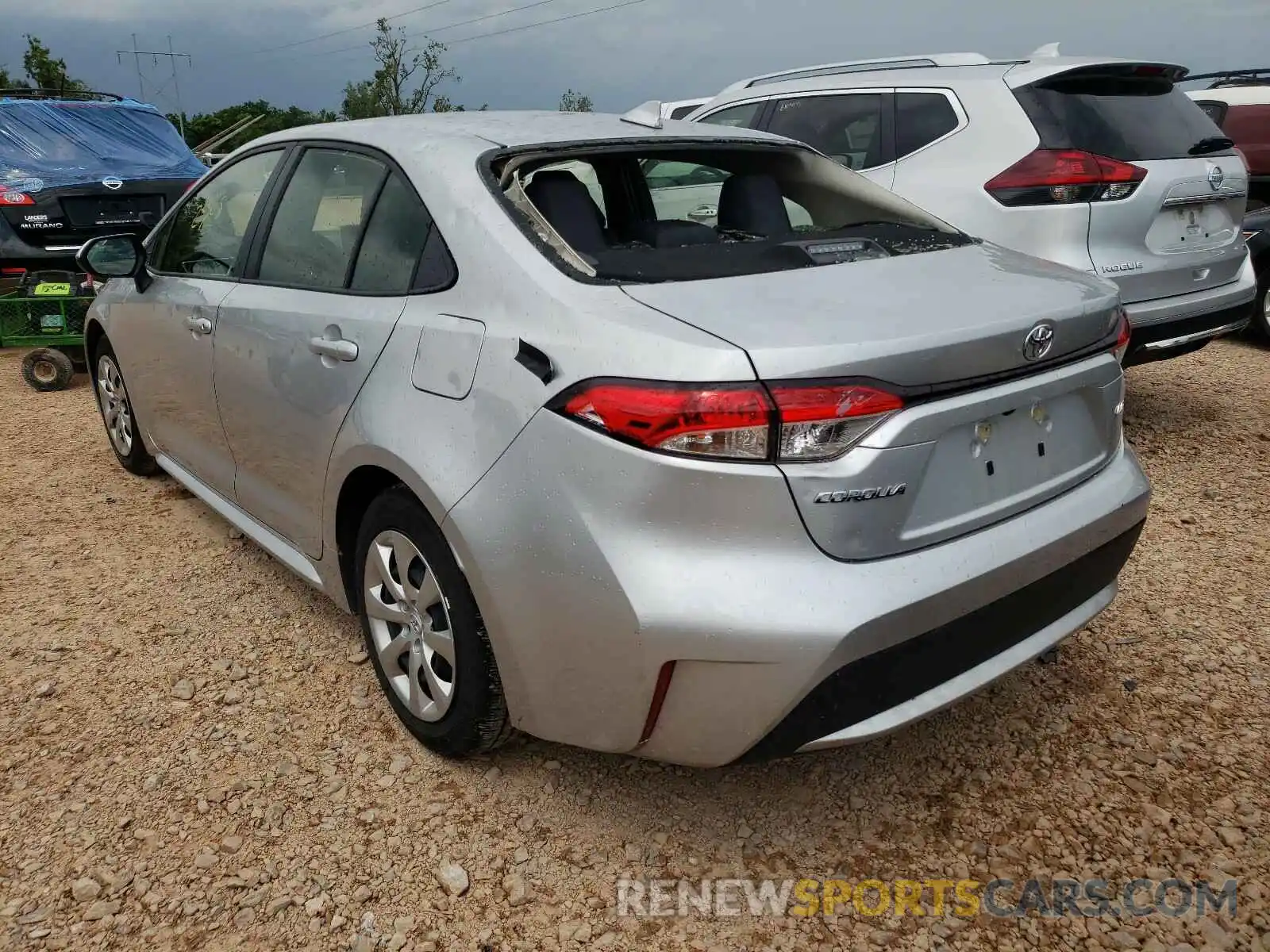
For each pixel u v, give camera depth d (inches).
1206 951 80.0
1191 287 188.1
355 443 101.4
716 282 87.7
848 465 74.8
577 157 107.0
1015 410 86.1
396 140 111.6
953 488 82.1
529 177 101.4
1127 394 235.5
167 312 147.6
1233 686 115.3
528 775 101.6
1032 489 89.5
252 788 99.9
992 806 96.8
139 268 156.3
